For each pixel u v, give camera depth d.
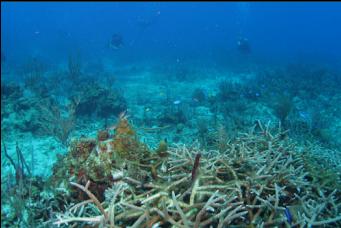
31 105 11.02
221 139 5.51
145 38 68.75
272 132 6.64
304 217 3.25
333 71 22.98
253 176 3.62
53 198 4.73
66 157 4.41
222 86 16.41
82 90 12.99
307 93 15.26
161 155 3.88
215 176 3.56
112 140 3.84
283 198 3.61
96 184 3.71
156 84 19.05
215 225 3.06
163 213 2.92
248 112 11.66
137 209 3.06
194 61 30.66
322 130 8.38
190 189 3.22
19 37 75.56
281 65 28.64
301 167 4.09
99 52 39.69
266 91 15.41
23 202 5.14
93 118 10.92
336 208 3.55
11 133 9.34
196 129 9.52
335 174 4.20
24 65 24.20
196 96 14.33
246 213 3.28
